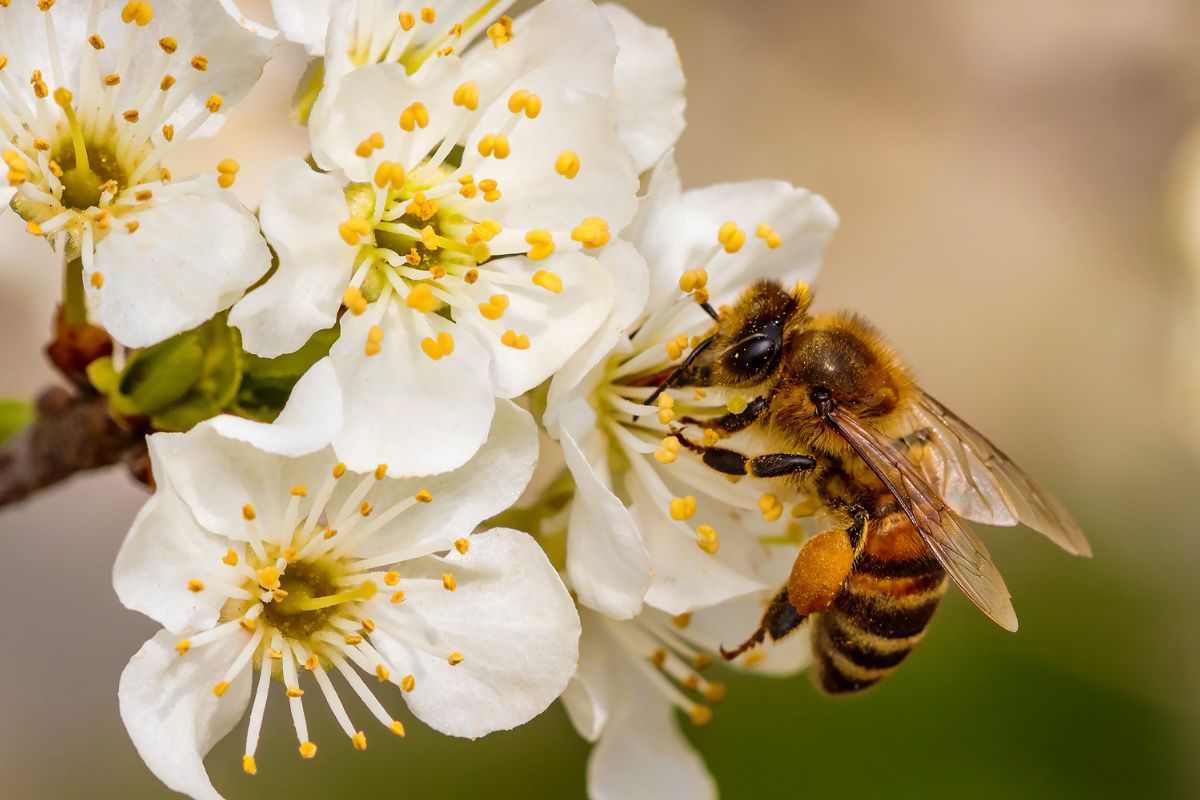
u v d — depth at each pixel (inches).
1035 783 6.2
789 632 5.1
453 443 4.8
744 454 5.1
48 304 6.3
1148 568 6.7
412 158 4.9
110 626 6.4
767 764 6.2
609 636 5.2
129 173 4.9
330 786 6.0
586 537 4.9
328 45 4.8
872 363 5.2
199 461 4.8
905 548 5.2
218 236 4.8
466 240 4.9
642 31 5.1
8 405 5.4
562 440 4.9
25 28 4.9
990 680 6.3
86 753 6.2
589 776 5.4
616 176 4.9
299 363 4.9
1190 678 6.4
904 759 6.2
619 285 4.9
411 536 4.9
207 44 4.9
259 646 4.9
